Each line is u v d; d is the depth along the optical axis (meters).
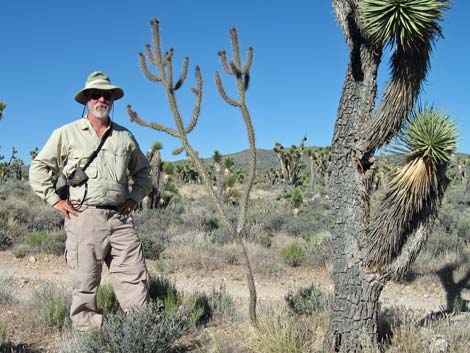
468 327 4.93
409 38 3.72
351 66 4.25
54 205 4.52
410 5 3.60
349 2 4.07
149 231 14.98
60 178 4.59
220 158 23.75
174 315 4.82
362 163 4.27
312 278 10.20
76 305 4.58
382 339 4.47
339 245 4.30
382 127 4.02
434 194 4.11
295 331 4.53
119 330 4.23
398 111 3.96
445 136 3.89
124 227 4.65
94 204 4.49
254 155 4.62
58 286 7.77
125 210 4.71
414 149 4.01
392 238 4.05
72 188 4.52
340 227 4.30
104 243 4.55
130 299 4.66
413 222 4.17
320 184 41.31
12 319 5.61
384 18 3.72
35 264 10.71
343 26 4.30
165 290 6.00
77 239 4.49
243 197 4.74
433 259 10.75
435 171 3.96
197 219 16.83
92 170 4.48
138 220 16.53
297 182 38.69
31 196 21.50
